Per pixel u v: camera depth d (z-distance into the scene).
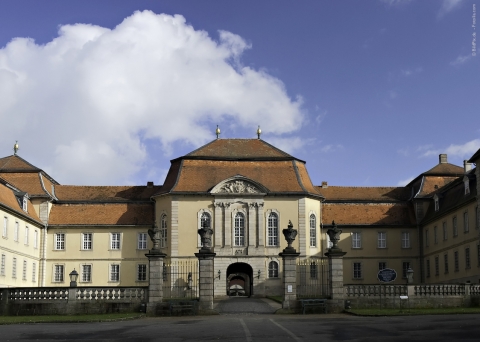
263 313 42.91
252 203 72.31
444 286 43.25
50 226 75.19
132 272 75.12
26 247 69.56
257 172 74.25
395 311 39.72
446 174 80.06
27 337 27.58
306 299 41.97
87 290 41.88
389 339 25.30
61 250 75.25
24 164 77.50
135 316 38.97
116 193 79.19
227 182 72.56
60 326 33.34
